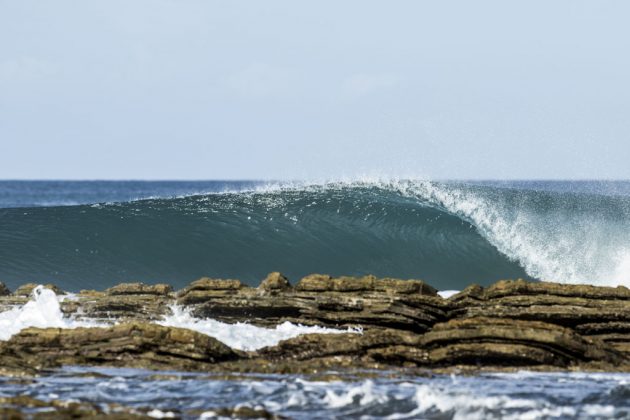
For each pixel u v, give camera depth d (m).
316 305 93.88
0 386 70.75
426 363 81.00
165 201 161.50
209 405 65.75
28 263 145.88
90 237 151.12
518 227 154.00
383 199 163.88
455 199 161.00
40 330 81.75
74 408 62.59
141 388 70.75
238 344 86.88
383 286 94.50
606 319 87.69
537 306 88.38
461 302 91.62
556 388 72.38
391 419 63.06
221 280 98.12
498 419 62.81
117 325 81.12
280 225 156.12
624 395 69.56
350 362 80.50
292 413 64.12
